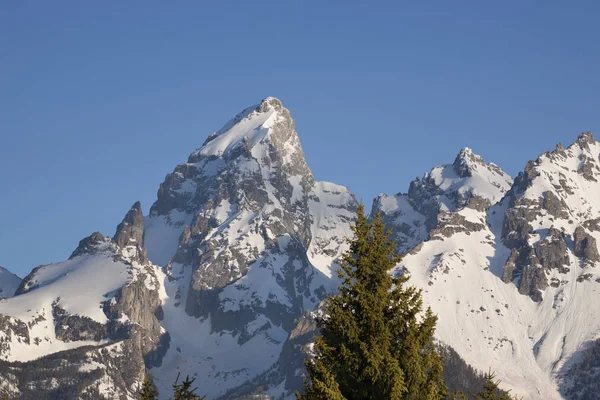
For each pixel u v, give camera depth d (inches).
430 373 5196.9
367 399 5103.3
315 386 5029.5
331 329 5270.7
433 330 5255.9
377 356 5036.9
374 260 5359.3
